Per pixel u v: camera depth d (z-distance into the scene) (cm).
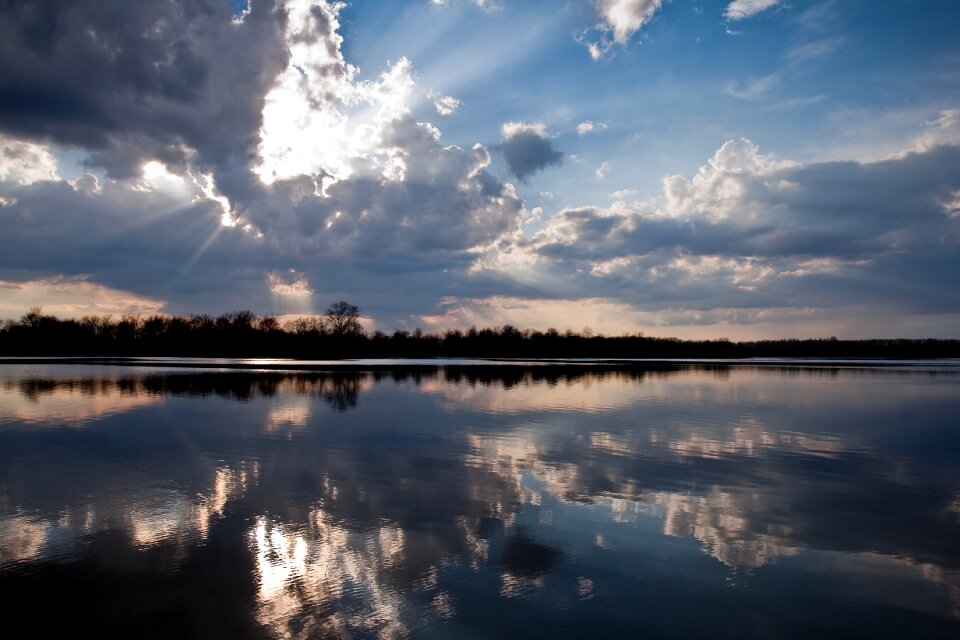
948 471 1811
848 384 5297
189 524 1256
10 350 13475
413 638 823
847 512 1393
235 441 2178
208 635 822
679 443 2225
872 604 945
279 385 4556
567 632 845
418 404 3366
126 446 2073
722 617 896
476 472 1733
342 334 15725
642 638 833
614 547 1158
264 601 920
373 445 2123
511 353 16875
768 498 1502
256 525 1254
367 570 1036
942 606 941
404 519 1303
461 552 1121
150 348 14238
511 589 973
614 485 1608
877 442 2292
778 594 973
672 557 1113
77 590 948
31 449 2014
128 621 856
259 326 15925
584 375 6391
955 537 1234
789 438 2362
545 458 1938
